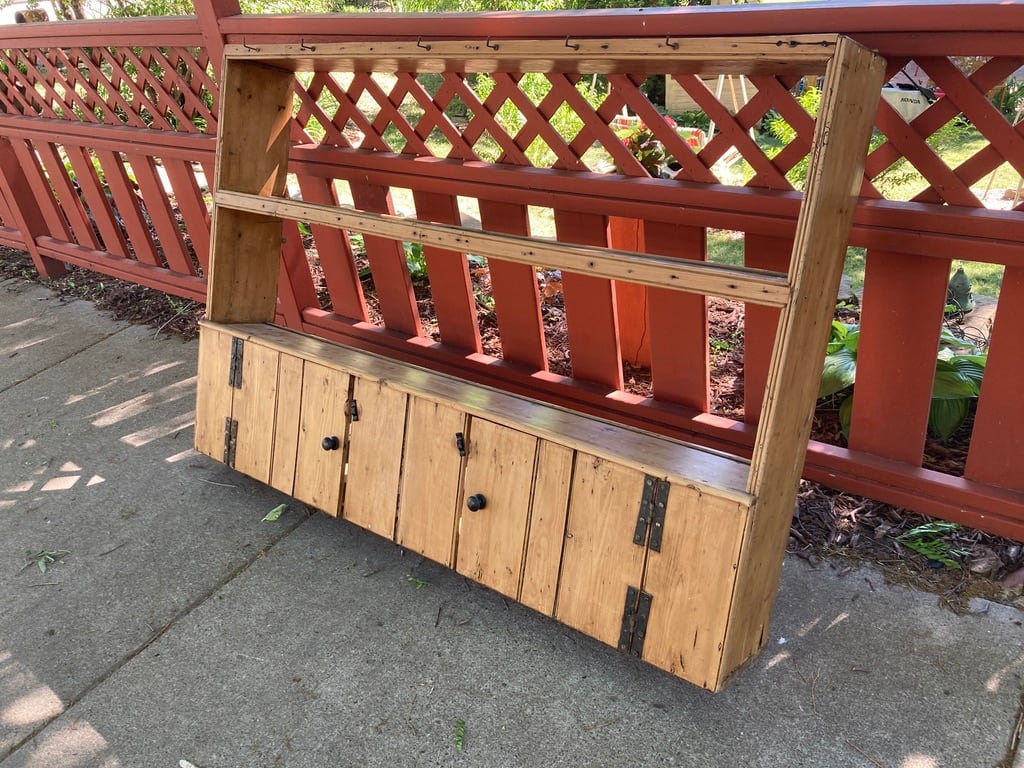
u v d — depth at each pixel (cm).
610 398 257
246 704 179
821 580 210
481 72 227
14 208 439
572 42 172
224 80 235
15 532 239
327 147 285
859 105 150
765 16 177
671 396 248
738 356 320
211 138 312
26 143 408
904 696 175
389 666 189
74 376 341
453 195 259
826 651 188
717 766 162
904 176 388
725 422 239
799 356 154
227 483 263
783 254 204
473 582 217
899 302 195
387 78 827
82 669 189
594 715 174
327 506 227
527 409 202
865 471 218
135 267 393
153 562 226
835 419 267
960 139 586
